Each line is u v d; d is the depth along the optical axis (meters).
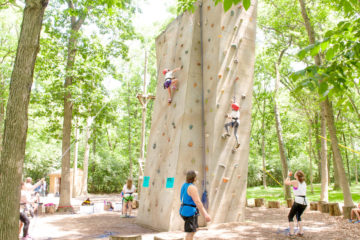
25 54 4.20
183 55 10.48
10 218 3.89
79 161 35.66
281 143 16.50
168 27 12.06
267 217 10.62
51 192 28.98
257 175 36.31
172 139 9.70
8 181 3.92
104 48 15.27
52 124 16.73
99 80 16.00
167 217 8.68
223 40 9.77
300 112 24.06
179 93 10.09
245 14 10.43
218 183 9.17
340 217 9.76
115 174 33.34
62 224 9.91
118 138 35.47
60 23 14.83
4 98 19.84
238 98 9.89
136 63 30.78
